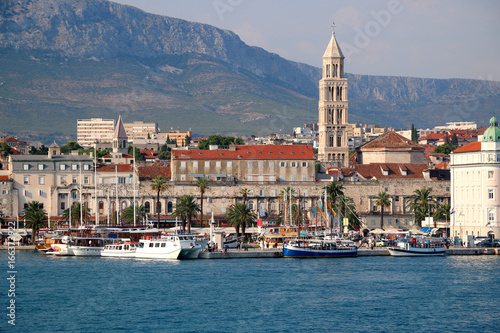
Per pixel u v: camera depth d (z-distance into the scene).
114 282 168.62
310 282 168.25
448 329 126.06
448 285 164.25
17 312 138.50
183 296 151.75
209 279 172.12
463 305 143.88
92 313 137.50
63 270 189.25
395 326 127.69
